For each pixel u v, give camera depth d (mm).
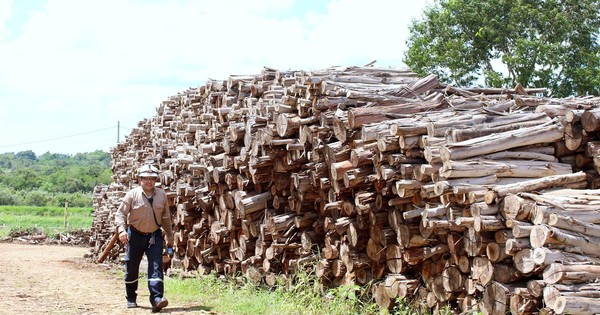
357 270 8727
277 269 10328
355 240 8492
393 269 8117
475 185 6805
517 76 27688
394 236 8070
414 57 30109
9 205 72250
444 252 7531
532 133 7293
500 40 28594
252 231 10523
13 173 100938
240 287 10516
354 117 8234
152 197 9031
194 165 11812
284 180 9992
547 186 6773
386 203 8133
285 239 9922
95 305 9242
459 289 7281
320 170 8914
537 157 7316
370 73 10523
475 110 8281
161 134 14969
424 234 7496
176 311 8766
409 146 7562
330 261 9133
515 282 6645
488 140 7082
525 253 6305
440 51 29906
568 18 29266
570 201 6277
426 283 7809
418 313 7812
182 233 13062
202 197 11938
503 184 6953
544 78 27297
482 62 29844
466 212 6832
